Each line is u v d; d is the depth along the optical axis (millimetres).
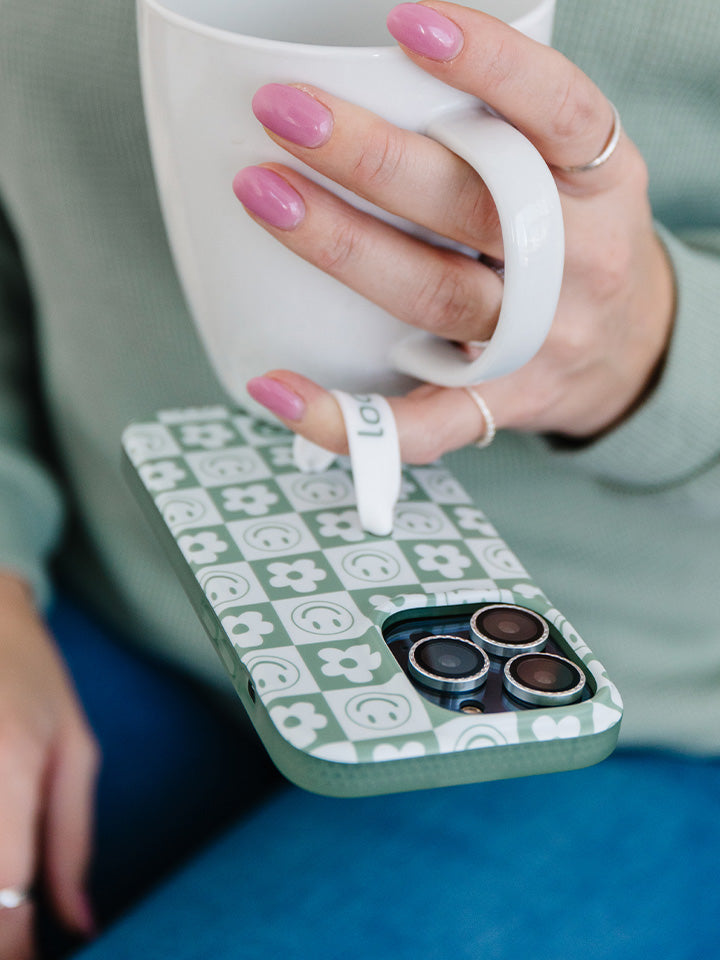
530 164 309
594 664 345
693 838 527
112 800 622
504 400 425
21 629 598
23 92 551
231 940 460
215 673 660
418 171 326
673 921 476
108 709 670
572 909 480
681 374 450
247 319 391
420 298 362
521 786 558
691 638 621
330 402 387
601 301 404
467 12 303
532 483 585
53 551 722
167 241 577
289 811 544
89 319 622
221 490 432
